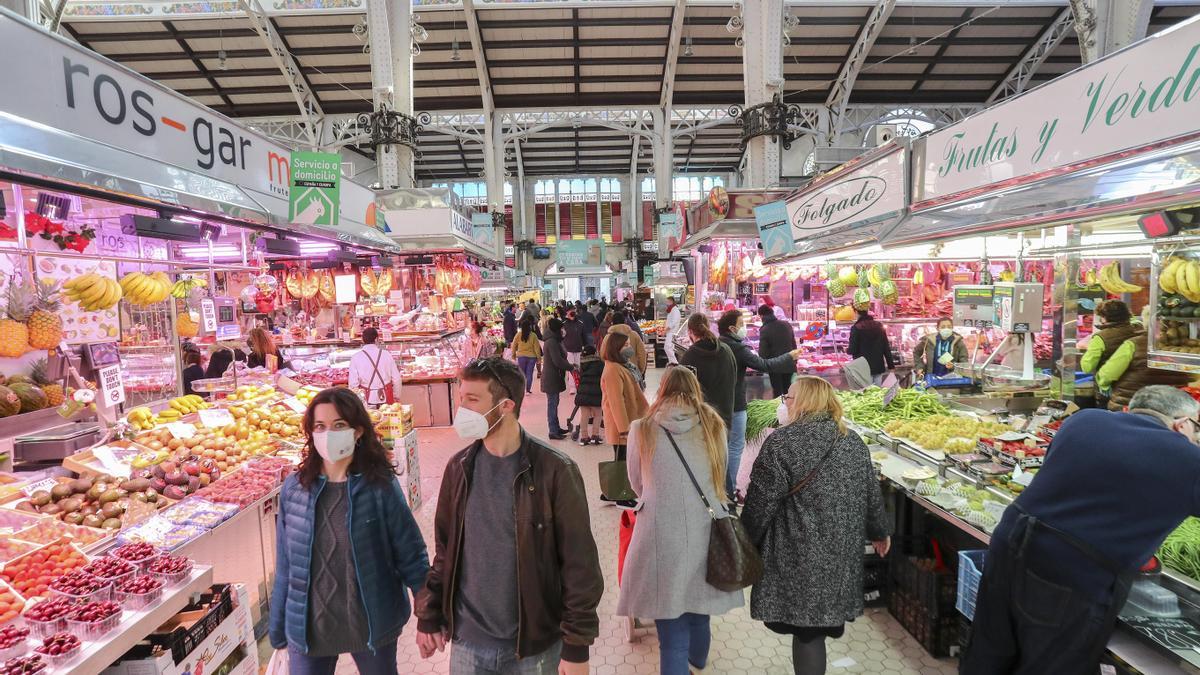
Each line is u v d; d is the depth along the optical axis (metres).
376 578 2.07
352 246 7.10
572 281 40.72
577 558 1.74
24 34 2.56
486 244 15.46
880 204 4.88
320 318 9.99
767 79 11.43
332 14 16.88
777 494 2.31
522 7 17.34
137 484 2.97
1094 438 1.79
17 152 2.37
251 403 4.43
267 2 16.64
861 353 6.27
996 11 17.55
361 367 5.47
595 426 7.11
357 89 20.80
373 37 11.76
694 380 2.44
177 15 16.67
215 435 3.82
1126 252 3.77
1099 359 3.57
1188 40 2.32
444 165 31.23
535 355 10.68
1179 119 2.37
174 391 5.07
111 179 2.84
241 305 8.01
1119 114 2.66
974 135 3.73
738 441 4.90
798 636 2.37
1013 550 1.86
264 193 4.60
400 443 4.72
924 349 5.89
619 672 2.86
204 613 2.32
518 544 1.73
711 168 33.25
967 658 2.02
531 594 1.72
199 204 3.57
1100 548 1.71
